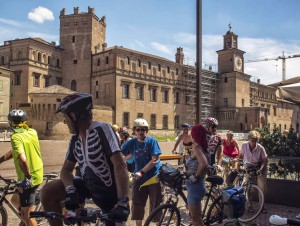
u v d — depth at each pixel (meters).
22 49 69.31
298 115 13.22
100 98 71.06
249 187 7.73
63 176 2.96
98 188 2.86
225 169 10.35
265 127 10.48
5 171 15.77
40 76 71.00
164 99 79.50
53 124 59.47
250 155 7.98
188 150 10.41
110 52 69.44
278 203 8.88
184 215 6.87
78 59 75.62
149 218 4.92
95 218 2.58
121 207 2.58
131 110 70.75
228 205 4.68
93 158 2.78
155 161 5.74
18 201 5.25
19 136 4.72
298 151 9.53
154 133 75.06
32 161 4.80
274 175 9.18
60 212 2.95
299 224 2.95
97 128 2.79
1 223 5.60
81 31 75.94
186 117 84.62
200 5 8.27
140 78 73.25
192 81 86.25
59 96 59.91
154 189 5.80
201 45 8.31
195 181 4.91
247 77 94.38
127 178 2.74
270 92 108.62
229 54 92.31
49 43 77.00
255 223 7.02
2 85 61.56
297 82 10.91
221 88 92.31
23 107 63.22
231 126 89.38
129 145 6.08
